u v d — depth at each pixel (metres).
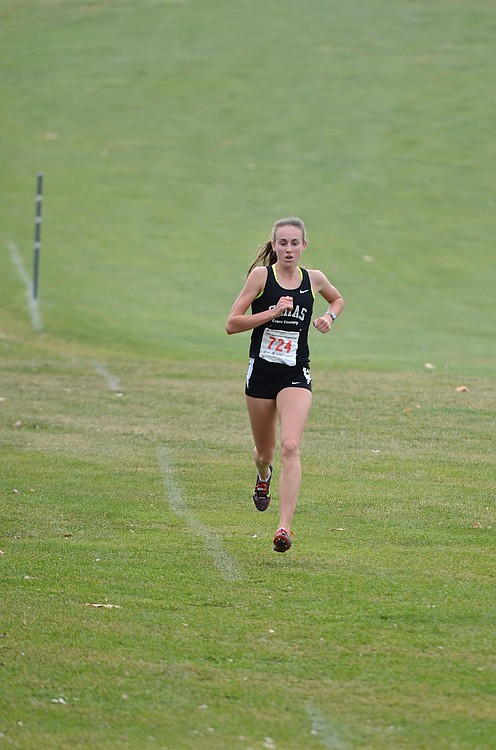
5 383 48.69
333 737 15.88
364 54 145.00
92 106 133.00
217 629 19.89
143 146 121.19
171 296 77.38
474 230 96.81
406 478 31.34
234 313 23.95
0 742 15.67
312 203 104.38
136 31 159.50
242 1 171.88
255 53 147.62
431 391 45.69
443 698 17.09
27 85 140.25
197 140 122.62
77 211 101.56
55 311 70.94
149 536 25.92
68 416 41.22
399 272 85.56
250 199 105.94
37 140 123.00
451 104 128.62
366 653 18.78
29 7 174.88
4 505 28.59
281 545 22.52
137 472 32.41
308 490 30.03
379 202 104.50
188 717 16.52
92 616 20.53
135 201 105.19
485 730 16.08
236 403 44.00
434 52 144.25
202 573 23.09
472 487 30.23
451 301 77.81
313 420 39.81
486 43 146.62
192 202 105.06
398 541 25.39
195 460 34.00
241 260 88.38
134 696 17.19
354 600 21.38
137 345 61.88
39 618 20.42
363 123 125.06
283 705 16.89
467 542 25.27
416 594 21.69
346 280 83.12
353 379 49.25
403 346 62.88
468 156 115.81
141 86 138.62
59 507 28.45
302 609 20.91
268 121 126.94
